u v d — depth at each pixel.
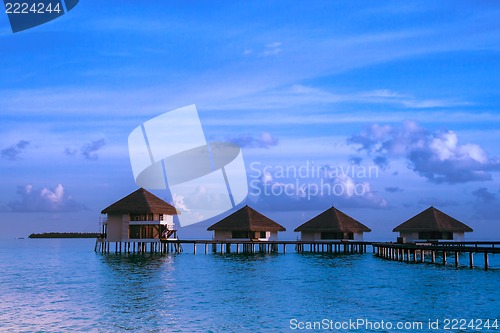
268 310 27.11
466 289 33.81
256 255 69.94
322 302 29.41
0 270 51.56
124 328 23.19
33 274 46.50
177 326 23.56
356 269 48.62
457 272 44.16
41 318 25.23
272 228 71.38
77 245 153.38
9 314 26.22
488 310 26.84
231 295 32.09
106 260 61.88
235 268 50.41
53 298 31.17
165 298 30.98
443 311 26.66
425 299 30.12
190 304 28.88
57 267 54.41
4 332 22.50
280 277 42.09
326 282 38.41
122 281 39.56
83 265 55.88
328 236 72.44
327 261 59.00
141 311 26.86
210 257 65.62
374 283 37.47
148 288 35.44
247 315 25.86
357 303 29.05
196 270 48.41
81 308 27.75
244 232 70.94
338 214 73.81
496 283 36.66
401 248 56.38
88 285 37.25
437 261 57.56
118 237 67.19
